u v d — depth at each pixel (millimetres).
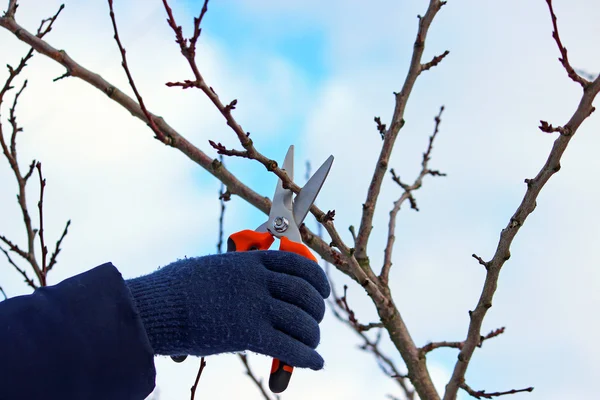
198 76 1932
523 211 2188
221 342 1674
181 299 1679
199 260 1793
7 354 1379
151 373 1519
